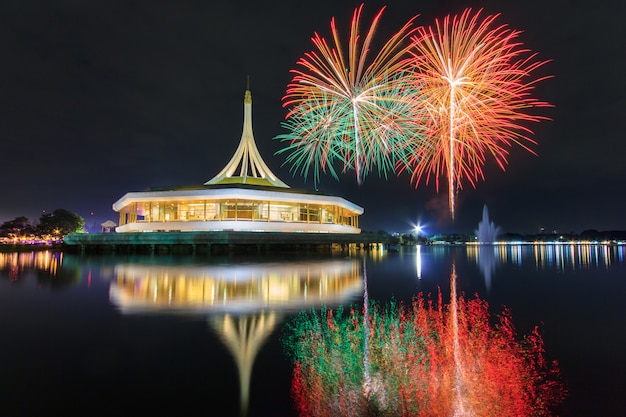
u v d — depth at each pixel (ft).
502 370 23.86
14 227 337.72
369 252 178.60
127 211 192.13
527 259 134.82
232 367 23.61
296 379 22.00
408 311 39.96
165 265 87.40
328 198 170.19
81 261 100.22
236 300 44.39
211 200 152.66
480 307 42.47
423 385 21.62
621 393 20.75
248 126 193.67
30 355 25.31
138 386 20.83
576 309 41.68
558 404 19.56
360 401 19.66
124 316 36.06
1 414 17.69
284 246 148.56
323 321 35.01
